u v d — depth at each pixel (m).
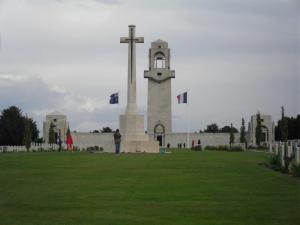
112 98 89.25
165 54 146.12
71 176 32.19
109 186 26.97
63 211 19.47
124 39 79.06
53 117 139.38
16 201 21.73
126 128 79.06
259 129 127.00
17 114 135.25
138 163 44.19
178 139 144.50
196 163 44.66
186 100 111.81
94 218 18.12
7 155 62.91
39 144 109.56
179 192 24.64
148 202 21.58
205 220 17.77
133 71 79.38
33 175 32.78
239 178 31.16
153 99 145.75
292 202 21.52
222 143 143.62
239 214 18.83
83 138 140.38
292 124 139.00
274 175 33.25
